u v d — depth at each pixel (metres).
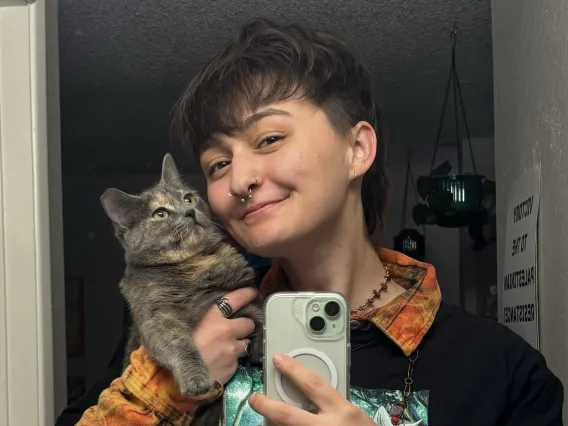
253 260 0.75
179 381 0.52
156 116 1.21
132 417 0.52
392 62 1.14
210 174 0.57
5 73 0.60
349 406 0.42
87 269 1.16
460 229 1.13
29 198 0.60
